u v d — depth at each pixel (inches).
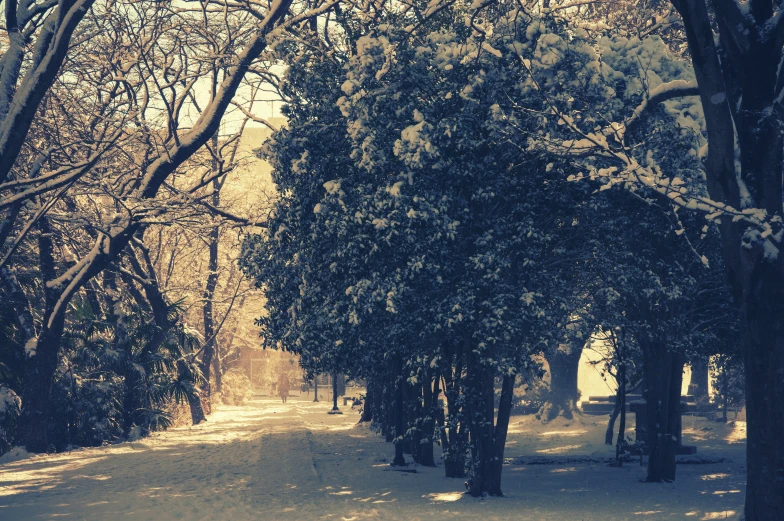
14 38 628.1
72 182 655.1
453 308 490.3
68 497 542.6
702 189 510.9
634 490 586.9
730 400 1395.2
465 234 530.0
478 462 549.3
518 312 510.9
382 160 498.9
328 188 516.1
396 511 469.1
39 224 880.3
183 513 465.1
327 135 552.4
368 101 505.7
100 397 1024.2
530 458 866.1
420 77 507.5
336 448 975.0
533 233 495.2
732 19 365.7
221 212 927.7
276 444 983.0
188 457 842.2
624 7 720.3
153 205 791.7
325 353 585.3
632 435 1162.6
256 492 573.3
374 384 1148.5
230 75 802.2
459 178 504.4
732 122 369.7
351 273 519.8
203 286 1722.4
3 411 874.8
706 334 673.6
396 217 490.3
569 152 455.5
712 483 635.5
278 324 600.4
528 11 518.3
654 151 505.4
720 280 636.1
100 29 793.6
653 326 612.1
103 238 877.2
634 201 548.1
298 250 568.4
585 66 492.7
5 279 909.8
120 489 589.3
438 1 505.7
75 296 1093.8
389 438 1058.1
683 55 711.1
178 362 1234.6
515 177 521.0
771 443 361.7
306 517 446.3
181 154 814.5
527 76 497.0
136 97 844.6
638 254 568.1
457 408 554.9
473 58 503.2
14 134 580.4
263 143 569.9
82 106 799.1
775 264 360.2
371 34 528.7
